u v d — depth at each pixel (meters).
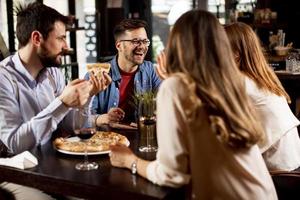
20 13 2.08
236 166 1.41
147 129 1.91
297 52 5.04
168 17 6.86
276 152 1.98
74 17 5.00
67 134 2.18
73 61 5.14
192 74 1.38
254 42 2.05
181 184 1.41
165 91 1.39
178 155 1.38
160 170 1.43
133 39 2.68
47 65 2.11
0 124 1.97
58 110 1.84
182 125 1.37
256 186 1.45
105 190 1.45
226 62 1.42
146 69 2.85
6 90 1.99
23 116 2.08
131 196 1.41
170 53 1.48
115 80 2.75
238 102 1.41
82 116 1.80
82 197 1.51
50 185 1.57
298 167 2.03
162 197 1.36
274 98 2.00
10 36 4.26
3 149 2.03
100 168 1.64
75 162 1.72
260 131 1.44
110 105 2.72
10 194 2.02
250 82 2.00
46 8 2.05
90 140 1.90
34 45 2.04
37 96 2.13
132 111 2.74
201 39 1.40
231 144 1.38
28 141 1.88
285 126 1.97
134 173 1.56
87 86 1.85
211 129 1.36
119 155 1.64
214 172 1.40
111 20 6.49
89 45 6.13
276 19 5.61
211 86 1.36
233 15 5.78
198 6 6.66
